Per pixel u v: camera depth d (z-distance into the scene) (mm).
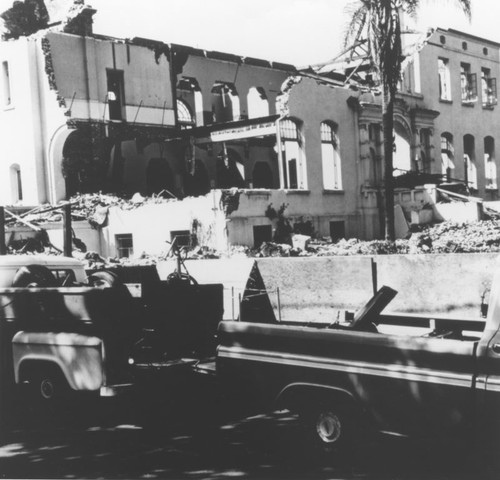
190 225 24094
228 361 7664
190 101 36812
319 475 6480
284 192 26625
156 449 7629
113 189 31141
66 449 7777
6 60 30062
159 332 9109
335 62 39750
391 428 6461
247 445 7641
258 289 15117
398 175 33344
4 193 30500
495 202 31781
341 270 14867
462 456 6734
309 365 6973
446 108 39125
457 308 13359
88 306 8242
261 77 40344
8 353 9086
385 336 6504
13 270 9992
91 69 30156
